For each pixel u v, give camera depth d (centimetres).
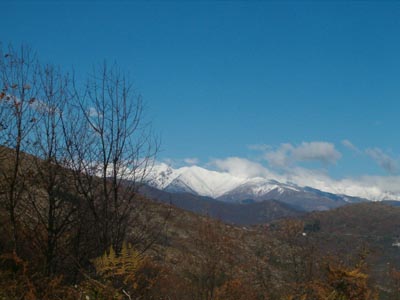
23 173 1108
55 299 707
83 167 1140
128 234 1128
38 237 1087
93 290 519
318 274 1382
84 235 1090
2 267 945
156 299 953
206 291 1891
